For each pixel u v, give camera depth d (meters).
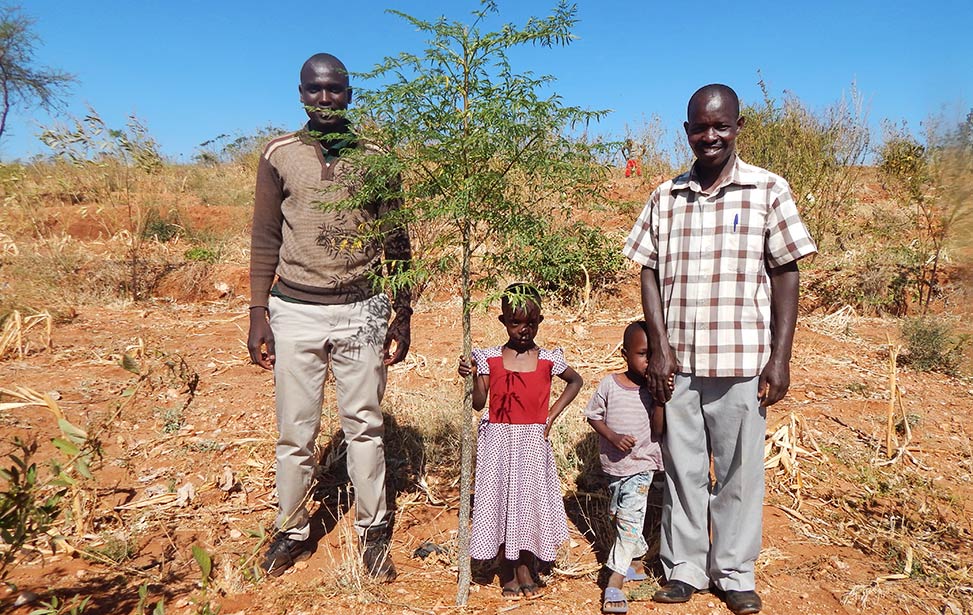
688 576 2.93
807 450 4.37
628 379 3.13
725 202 2.70
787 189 2.66
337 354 2.93
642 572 3.09
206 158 15.84
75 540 3.28
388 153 2.48
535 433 2.97
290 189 2.81
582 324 6.86
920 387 5.55
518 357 2.98
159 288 8.33
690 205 2.78
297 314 2.87
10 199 9.71
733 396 2.77
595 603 2.93
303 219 2.81
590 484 3.91
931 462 4.30
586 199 2.62
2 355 5.68
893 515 3.69
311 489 3.42
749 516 2.84
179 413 4.67
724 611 2.87
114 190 10.41
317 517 3.62
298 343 2.85
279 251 2.95
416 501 3.82
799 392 5.34
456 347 6.05
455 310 7.03
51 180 10.52
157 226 10.40
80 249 8.82
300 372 2.89
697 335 2.77
